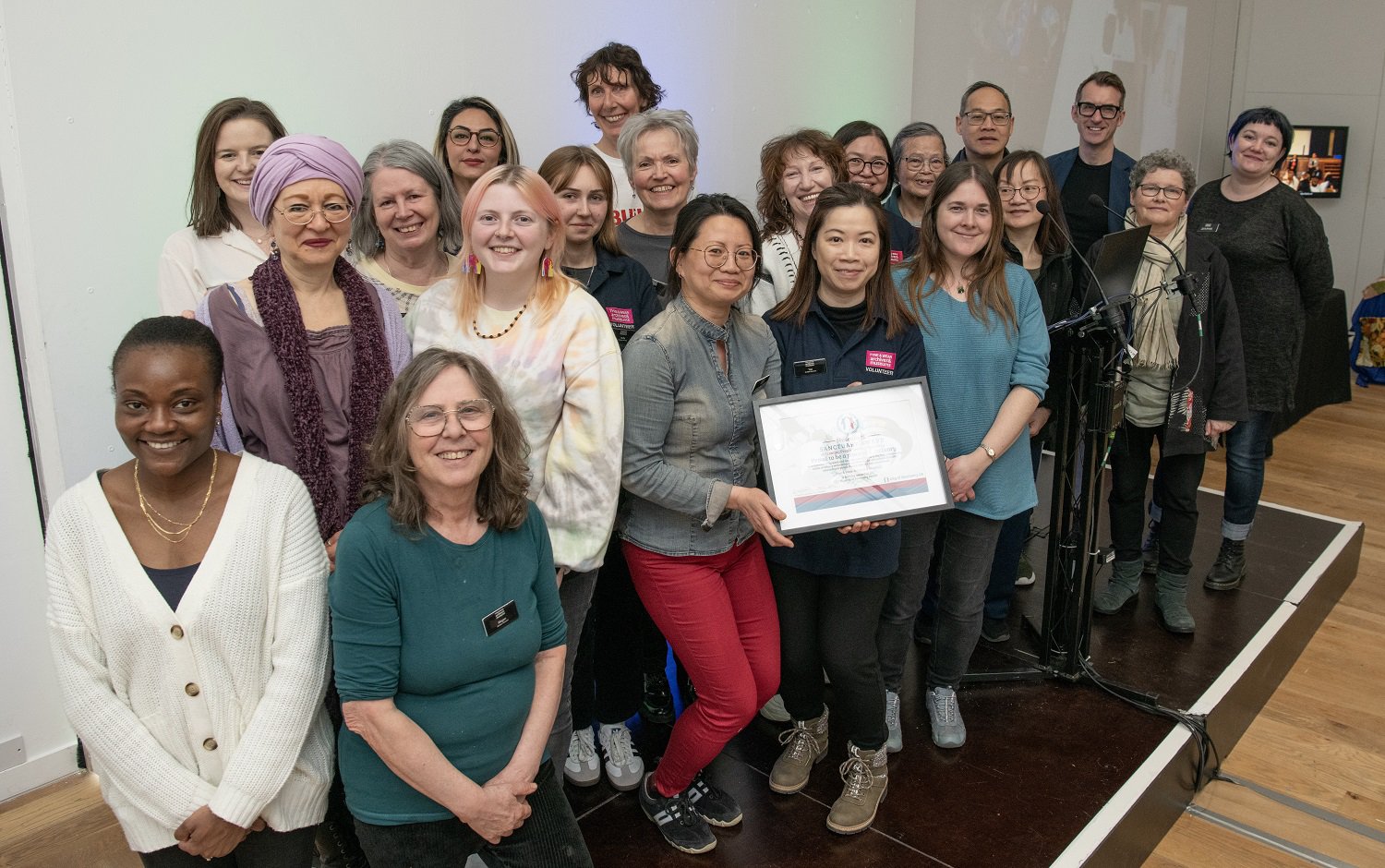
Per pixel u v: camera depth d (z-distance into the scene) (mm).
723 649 2090
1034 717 2844
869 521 2094
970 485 2408
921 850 2266
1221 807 2760
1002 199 2947
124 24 2393
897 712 2646
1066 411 2889
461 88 3139
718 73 3969
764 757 2633
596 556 1966
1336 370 6906
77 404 2473
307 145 1777
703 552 2080
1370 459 5777
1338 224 7949
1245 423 3637
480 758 1595
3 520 2477
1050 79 6012
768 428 2100
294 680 1556
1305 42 7758
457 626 1557
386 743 1511
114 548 1469
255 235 2309
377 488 1574
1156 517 3873
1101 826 2344
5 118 2268
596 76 3086
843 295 2262
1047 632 3045
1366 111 7629
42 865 2318
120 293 2502
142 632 1469
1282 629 3385
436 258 2389
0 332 2402
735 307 2191
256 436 1791
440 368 1540
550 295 1961
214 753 1534
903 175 3381
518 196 1847
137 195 2488
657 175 2666
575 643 2100
